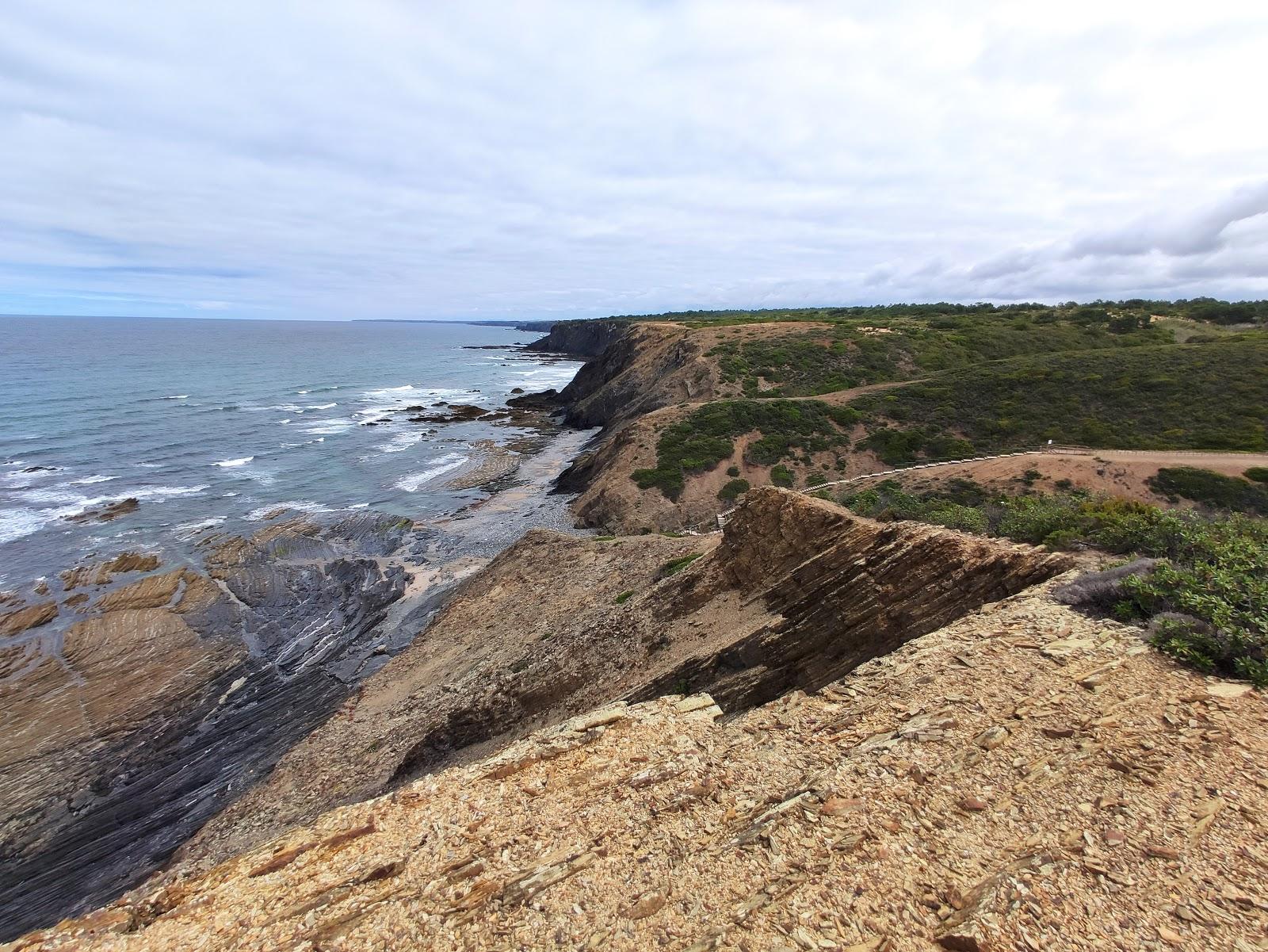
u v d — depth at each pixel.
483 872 7.16
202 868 14.38
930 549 12.58
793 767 7.87
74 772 18.05
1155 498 27.30
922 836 6.24
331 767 17.88
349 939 6.48
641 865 6.76
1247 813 5.89
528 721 16.75
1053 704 7.79
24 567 30.88
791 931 5.50
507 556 30.17
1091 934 5.01
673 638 16.31
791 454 41.81
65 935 7.42
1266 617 8.12
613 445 46.44
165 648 24.34
